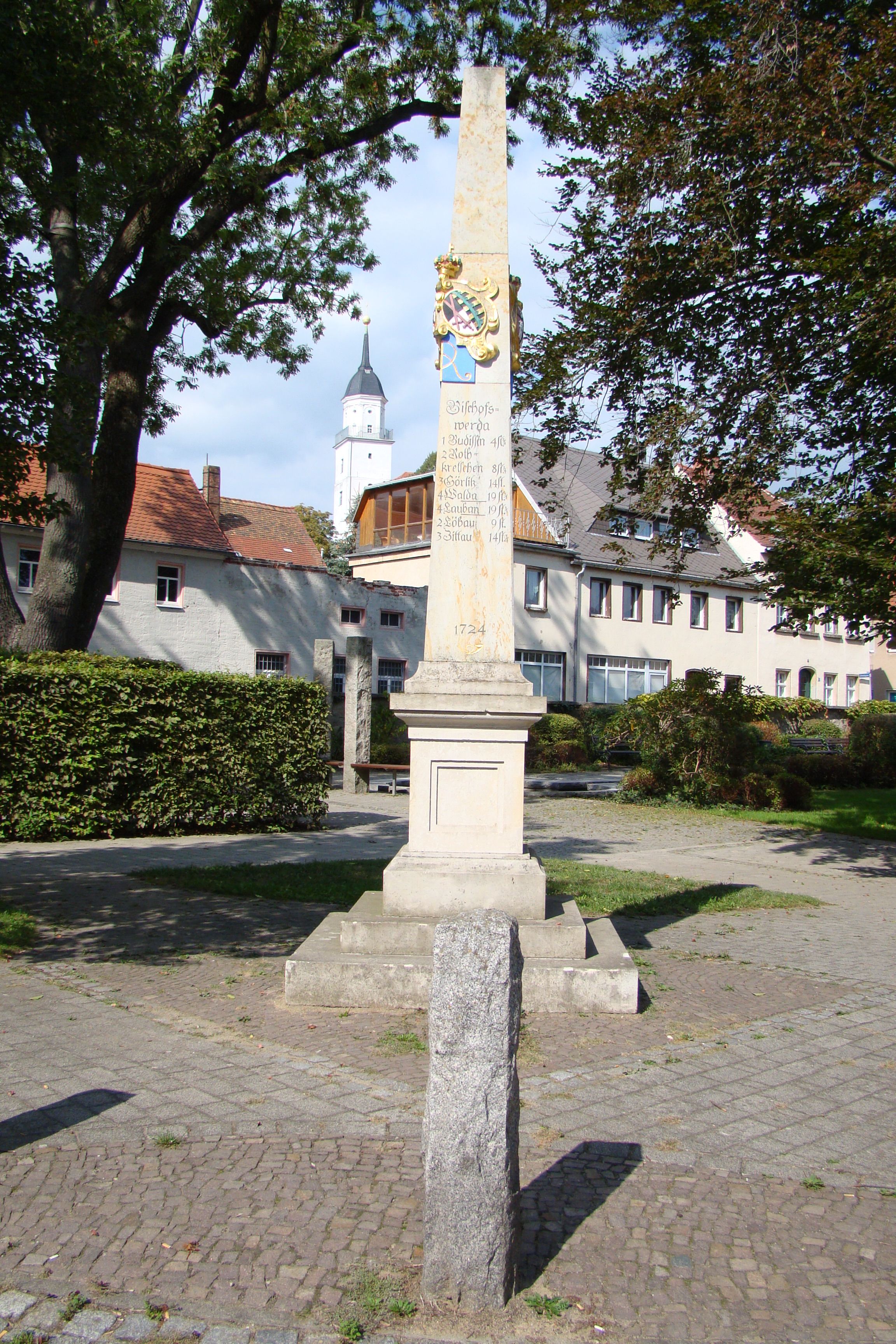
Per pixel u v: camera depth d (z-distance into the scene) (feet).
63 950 22.74
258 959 22.25
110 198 43.68
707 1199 11.64
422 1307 9.30
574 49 44.52
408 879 19.63
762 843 49.98
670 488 42.86
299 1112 13.60
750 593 143.74
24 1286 9.56
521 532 116.47
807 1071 16.28
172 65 39.50
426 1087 14.51
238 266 51.83
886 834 53.67
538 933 19.29
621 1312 9.37
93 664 42.60
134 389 44.47
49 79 26.08
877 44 32.27
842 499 38.40
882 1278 10.07
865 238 32.96
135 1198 11.23
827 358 39.09
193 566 88.69
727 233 37.37
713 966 23.49
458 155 21.45
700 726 64.59
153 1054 15.87
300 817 49.21
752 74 34.53
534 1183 11.87
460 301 20.89
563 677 118.93
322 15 43.88
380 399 366.22
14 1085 14.44
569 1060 16.16
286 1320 9.10
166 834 44.42
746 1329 9.18
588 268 41.16
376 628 101.65
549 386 41.14
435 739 20.12
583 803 65.82
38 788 40.91
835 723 132.46
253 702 46.37
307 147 44.70
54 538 42.78
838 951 26.00
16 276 24.25
